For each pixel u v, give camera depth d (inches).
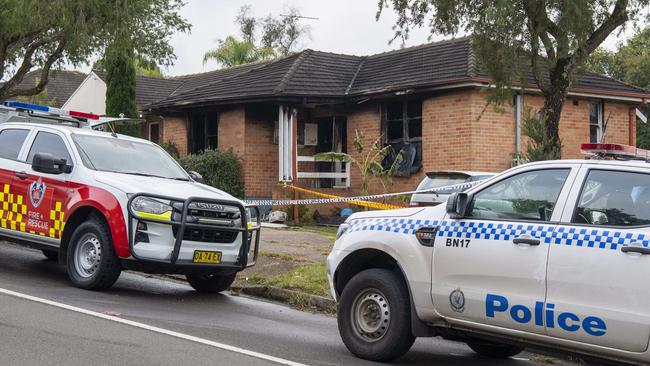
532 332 215.9
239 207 356.8
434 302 238.4
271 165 796.6
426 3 524.7
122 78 920.3
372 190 766.5
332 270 270.1
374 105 768.3
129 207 328.8
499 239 225.0
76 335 252.2
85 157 363.6
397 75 766.5
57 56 788.0
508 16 477.1
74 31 700.7
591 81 783.7
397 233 251.3
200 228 339.6
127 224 328.8
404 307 246.7
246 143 784.9
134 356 230.2
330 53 850.1
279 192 754.2
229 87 826.2
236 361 234.4
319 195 761.0
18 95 794.2
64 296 321.4
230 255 352.8
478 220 234.4
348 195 778.2
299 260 448.1
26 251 488.1
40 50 829.2
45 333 251.9
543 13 479.2
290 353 254.4
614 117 792.9
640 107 859.4
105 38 725.3
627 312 195.5
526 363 276.1
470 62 699.4
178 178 386.3
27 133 391.5
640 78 1153.4
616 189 210.1
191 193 346.6
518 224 224.4
